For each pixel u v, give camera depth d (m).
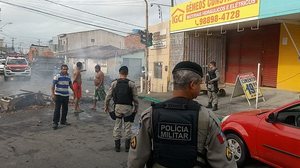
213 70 11.47
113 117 6.90
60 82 9.29
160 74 19.97
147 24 22.38
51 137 8.18
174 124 2.11
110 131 8.88
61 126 9.52
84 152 6.87
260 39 14.48
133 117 6.88
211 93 11.55
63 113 9.65
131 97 6.79
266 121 5.31
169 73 18.70
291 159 4.81
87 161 6.28
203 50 16.91
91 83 30.59
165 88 19.17
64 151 6.95
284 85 13.27
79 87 11.74
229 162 2.11
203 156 2.11
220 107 11.90
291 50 12.88
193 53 16.95
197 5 14.38
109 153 6.81
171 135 2.12
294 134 4.80
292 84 12.90
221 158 2.09
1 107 12.41
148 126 2.22
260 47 14.51
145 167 2.31
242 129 5.66
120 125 6.89
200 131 2.08
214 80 11.38
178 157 2.09
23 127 9.36
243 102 12.48
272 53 13.88
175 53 17.98
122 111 6.75
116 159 6.40
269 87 14.03
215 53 16.86
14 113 11.55
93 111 12.21
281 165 5.00
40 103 13.02
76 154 6.73
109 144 7.52
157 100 15.26
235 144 5.80
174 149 2.10
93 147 7.27
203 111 2.12
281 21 11.59
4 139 7.96
